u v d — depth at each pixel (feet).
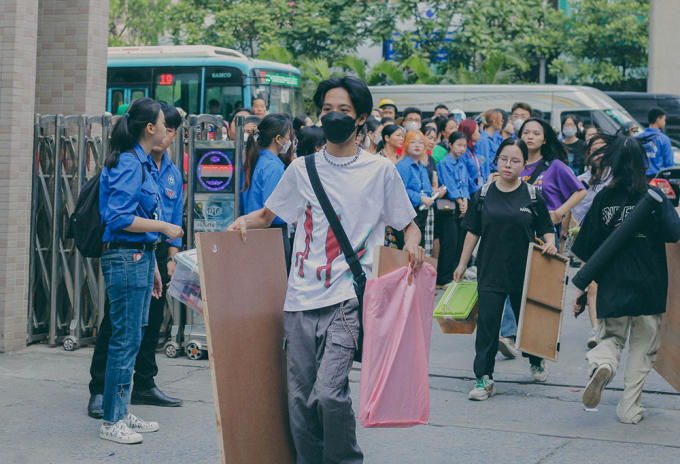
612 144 16.29
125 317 14.57
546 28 85.35
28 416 16.08
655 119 40.81
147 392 16.96
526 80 89.56
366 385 10.35
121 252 14.37
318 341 10.96
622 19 83.92
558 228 23.35
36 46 22.21
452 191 30.99
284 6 81.82
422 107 63.62
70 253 21.93
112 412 14.71
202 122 21.01
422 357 11.16
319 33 80.02
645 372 16.16
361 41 81.10
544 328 17.67
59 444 14.49
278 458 11.27
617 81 85.71
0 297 21.15
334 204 10.96
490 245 17.92
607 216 16.29
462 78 75.66
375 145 29.40
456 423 16.14
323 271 10.88
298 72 58.13
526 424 16.10
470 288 18.81
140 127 14.37
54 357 20.89
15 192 21.03
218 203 20.56
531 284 17.42
